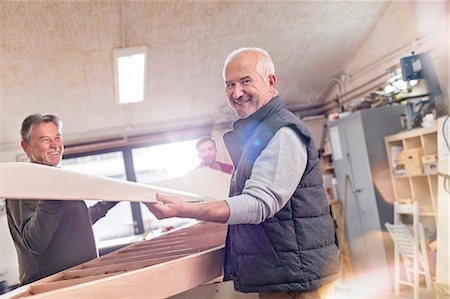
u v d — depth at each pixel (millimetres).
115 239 5477
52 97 4715
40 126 1825
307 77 5824
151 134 6180
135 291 1259
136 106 5512
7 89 4312
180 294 1816
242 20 4348
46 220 1593
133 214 6188
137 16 3844
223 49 4773
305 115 6512
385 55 4770
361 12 4621
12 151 5359
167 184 2771
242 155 1470
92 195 1146
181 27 4195
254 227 1390
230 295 1866
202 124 6258
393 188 4398
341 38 5059
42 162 1839
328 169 5824
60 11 3504
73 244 1766
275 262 1355
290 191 1331
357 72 5453
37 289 1344
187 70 5012
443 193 3473
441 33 3754
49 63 4133
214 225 2699
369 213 4594
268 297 1417
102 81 4727
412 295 4035
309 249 1370
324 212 1455
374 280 4602
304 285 1342
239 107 1510
